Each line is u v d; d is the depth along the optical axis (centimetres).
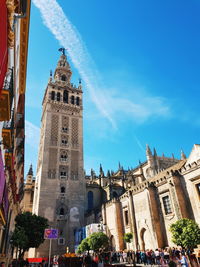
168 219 3247
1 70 764
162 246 3188
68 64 9175
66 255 4022
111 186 7038
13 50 1128
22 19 1440
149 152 7631
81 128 7462
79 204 6053
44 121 7431
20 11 1238
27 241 3797
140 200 3900
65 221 5641
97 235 3766
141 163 8200
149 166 7412
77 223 5734
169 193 3303
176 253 2495
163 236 3291
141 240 3691
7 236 2819
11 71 1198
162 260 2531
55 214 5628
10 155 1706
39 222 4466
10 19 877
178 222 2475
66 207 5853
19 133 2477
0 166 1248
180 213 2919
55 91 7794
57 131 7019
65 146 6850
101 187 7594
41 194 5759
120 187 7162
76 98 8081
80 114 7756
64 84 8156
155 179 3800
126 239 3681
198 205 2842
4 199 1814
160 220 3416
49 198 5794
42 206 5609
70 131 7238
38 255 4962
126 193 4384
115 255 3669
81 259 3164
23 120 2353
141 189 3909
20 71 1858
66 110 7575
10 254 3894
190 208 2964
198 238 2247
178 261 2206
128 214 4181
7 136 1399
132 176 7562
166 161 7775
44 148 6512
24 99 2188
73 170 6544
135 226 3909
